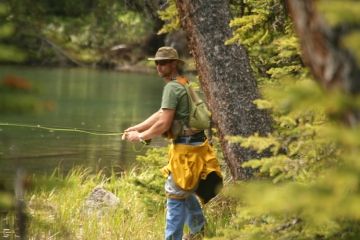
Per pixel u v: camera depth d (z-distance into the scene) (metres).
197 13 10.73
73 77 59.97
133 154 22.67
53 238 9.80
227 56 10.70
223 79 10.70
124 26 73.00
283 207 3.74
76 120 31.77
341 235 5.78
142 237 11.15
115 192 14.79
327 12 3.38
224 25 10.73
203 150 9.74
